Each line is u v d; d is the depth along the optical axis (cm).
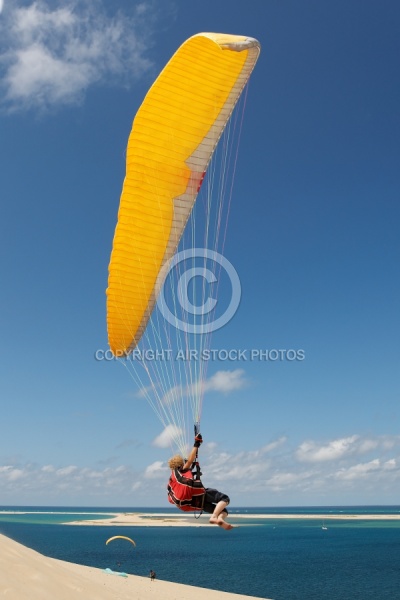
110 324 1169
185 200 1142
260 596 4100
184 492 823
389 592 4291
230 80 1067
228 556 6988
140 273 1148
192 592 3747
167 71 1017
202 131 1107
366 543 8888
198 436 877
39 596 637
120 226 1101
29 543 9081
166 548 8219
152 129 1062
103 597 775
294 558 6675
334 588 4472
